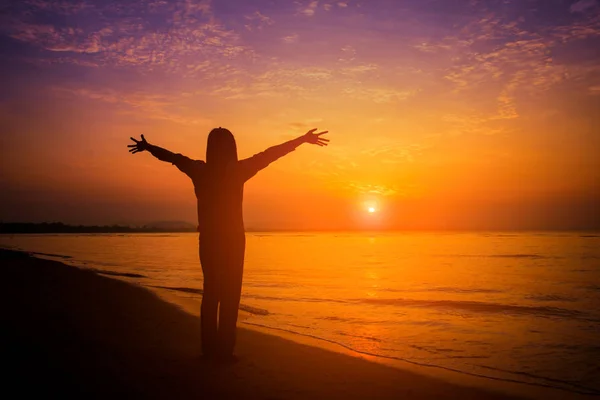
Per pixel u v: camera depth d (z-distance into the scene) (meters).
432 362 5.52
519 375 5.03
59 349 4.98
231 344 4.94
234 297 4.90
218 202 4.78
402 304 10.27
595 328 7.79
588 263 23.45
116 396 3.69
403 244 53.91
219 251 4.81
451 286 13.56
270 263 23.75
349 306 9.88
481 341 6.78
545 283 14.53
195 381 4.21
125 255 31.33
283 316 8.59
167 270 19.08
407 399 4.07
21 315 6.88
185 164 4.87
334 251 37.62
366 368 5.06
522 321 8.46
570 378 4.93
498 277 16.41
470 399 4.20
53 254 32.12
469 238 80.44
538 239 72.31
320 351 5.75
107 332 6.17
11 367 4.23
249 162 4.83
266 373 4.64
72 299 8.92
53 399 3.52
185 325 6.93
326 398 3.95
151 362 4.76
